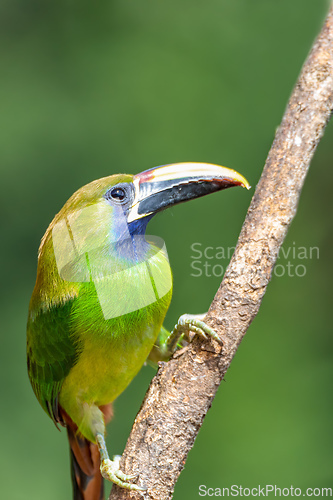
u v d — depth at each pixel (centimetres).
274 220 527
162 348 735
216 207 1480
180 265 1435
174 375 539
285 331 1388
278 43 1669
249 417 1255
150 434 538
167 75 1678
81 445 756
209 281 1420
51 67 1748
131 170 1603
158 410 538
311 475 1173
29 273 1557
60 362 699
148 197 682
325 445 1215
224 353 531
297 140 534
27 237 1580
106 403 725
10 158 1628
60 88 1719
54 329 684
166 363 549
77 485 779
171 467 536
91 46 1766
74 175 1622
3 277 1541
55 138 1655
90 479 770
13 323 1489
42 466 1330
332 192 1515
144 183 686
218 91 1642
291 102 545
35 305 715
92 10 1798
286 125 540
